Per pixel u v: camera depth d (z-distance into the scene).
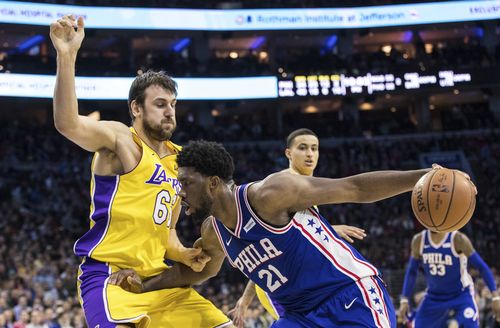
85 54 27.92
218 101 26.52
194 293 4.16
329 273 3.39
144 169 3.86
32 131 24.67
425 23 26.52
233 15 25.86
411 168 25.45
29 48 26.81
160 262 4.04
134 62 26.95
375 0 26.81
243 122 29.06
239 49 29.95
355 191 3.15
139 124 4.03
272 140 26.66
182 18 25.27
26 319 11.98
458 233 7.25
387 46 30.42
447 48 28.27
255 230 3.27
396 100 29.78
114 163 3.86
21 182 21.75
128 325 3.72
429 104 29.75
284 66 26.84
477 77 26.41
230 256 3.49
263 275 3.42
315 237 3.37
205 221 3.78
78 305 13.38
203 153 3.27
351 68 26.70
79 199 21.58
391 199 23.02
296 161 5.65
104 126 3.76
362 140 27.00
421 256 7.54
